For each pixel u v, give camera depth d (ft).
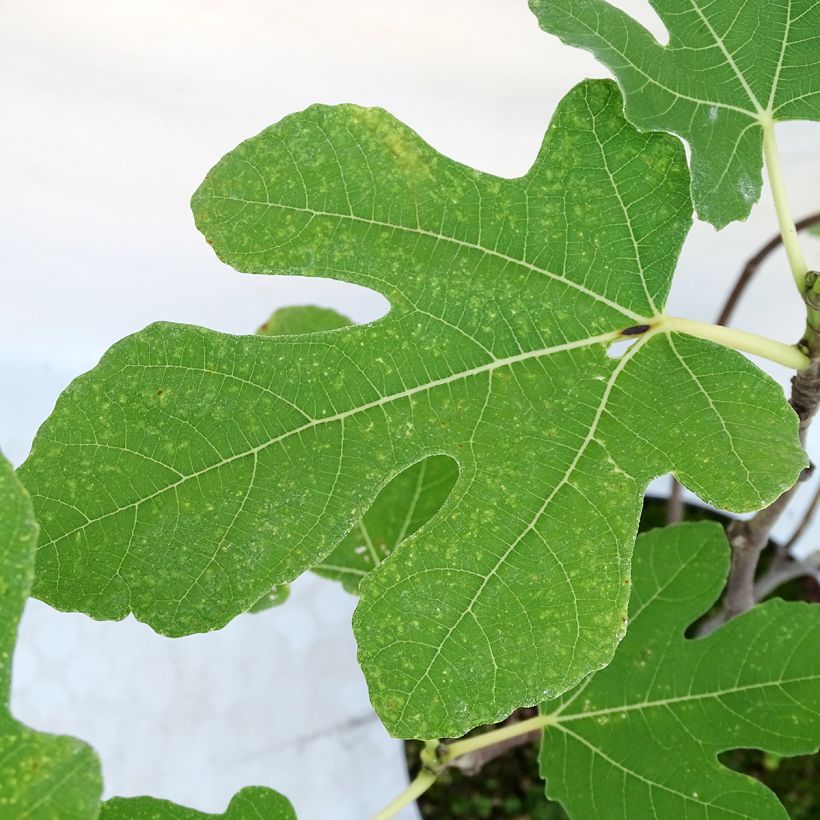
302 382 1.97
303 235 1.98
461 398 1.99
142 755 2.76
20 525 1.77
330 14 2.40
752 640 2.21
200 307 2.83
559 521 1.96
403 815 2.73
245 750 2.77
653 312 2.01
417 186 1.98
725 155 1.99
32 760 1.77
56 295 2.78
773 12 1.97
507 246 2.00
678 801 2.21
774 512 2.21
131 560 1.93
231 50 2.45
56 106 2.53
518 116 2.51
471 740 2.27
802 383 2.01
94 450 1.94
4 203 2.65
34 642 2.78
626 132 1.98
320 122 1.97
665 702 2.23
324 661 2.86
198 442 1.95
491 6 2.37
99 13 2.41
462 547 1.96
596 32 1.96
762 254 2.38
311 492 1.96
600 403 1.99
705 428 1.98
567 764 2.26
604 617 1.93
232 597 1.94
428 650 1.93
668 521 2.63
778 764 2.61
